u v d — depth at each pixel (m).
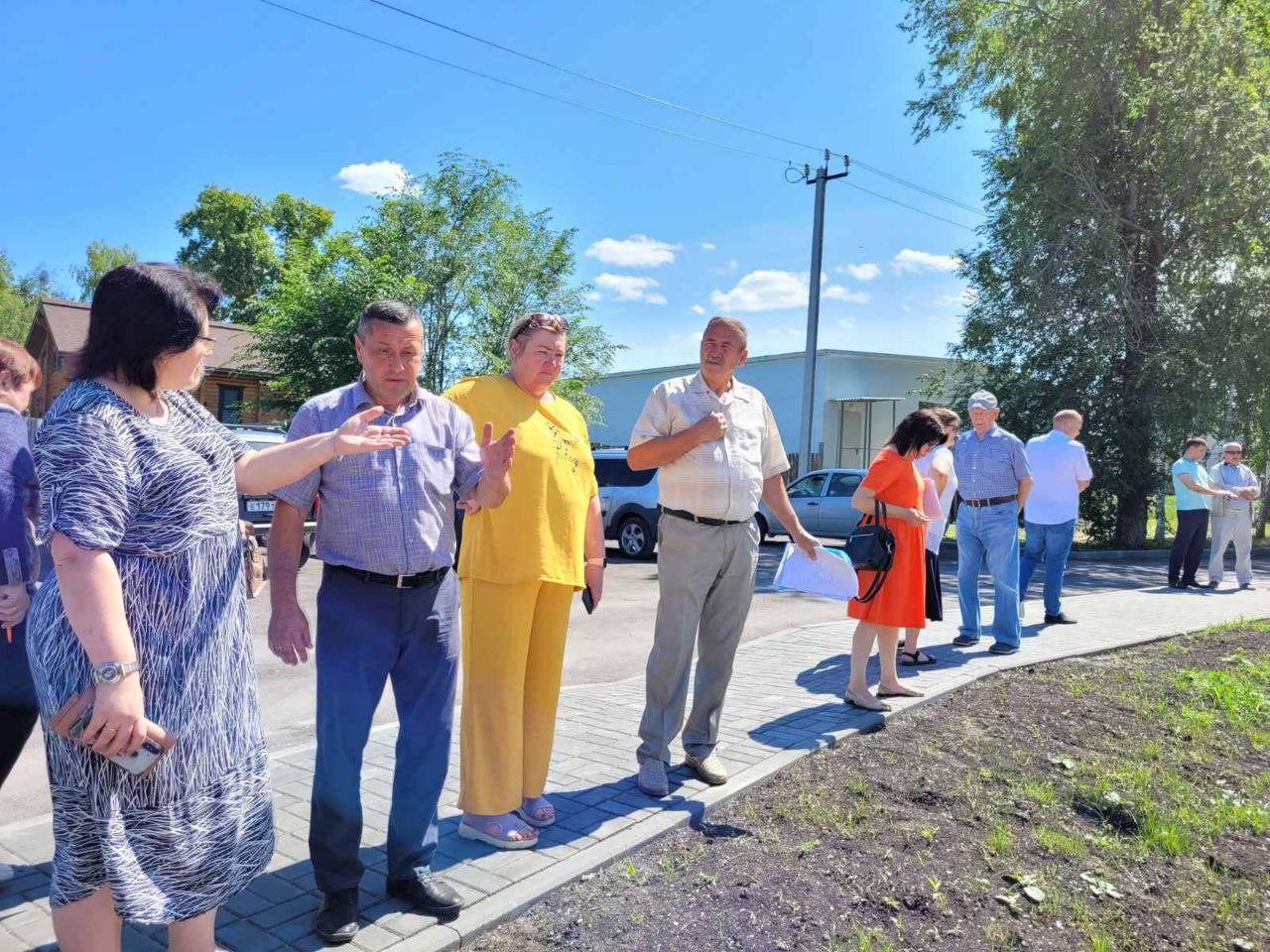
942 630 7.56
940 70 20.95
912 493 5.05
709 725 3.98
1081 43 17.91
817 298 19.92
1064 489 7.84
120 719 1.75
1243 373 17.58
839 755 4.29
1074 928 2.76
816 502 16.00
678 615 3.77
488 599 3.19
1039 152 18.39
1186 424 17.83
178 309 1.91
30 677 2.93
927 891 2.94
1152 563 16.30
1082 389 18.45
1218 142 16.94
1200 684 5.49
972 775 3.98
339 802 2.62
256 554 2.39
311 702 5.61
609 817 3.50
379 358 2.72
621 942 2.63
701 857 3.20
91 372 1.91
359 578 2.71
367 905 2.82
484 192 21.22
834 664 6.31
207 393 28.12
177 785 1.90
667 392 3.88
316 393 19.81
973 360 20.78
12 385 3.02
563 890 2.96
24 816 3.85
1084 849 3.29
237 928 2.68
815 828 3.43
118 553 1.85
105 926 1.97
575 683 6.23
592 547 3.62
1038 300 18.59
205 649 1.96
